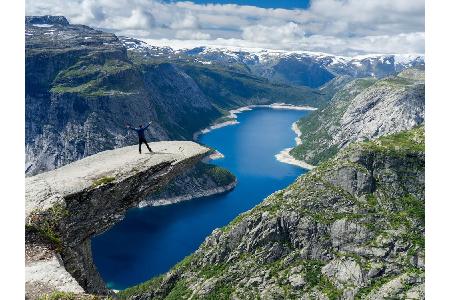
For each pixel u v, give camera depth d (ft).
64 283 125.90
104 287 213.46
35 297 118.32
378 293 561.84
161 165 203.72
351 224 641.40
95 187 181.27
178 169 211.41
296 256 631.97
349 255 615.98
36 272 130.52
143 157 211.82
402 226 636.48
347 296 569.64
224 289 609.83
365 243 624.59
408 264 591.78
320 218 652.89
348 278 589.73
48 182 182.09
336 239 636.07
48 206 162.81
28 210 159.02
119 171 194.18
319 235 639.76
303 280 597.11
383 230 636.48
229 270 631.97
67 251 169.68
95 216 184.44
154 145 234.79
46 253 143.95
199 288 618.85
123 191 190.49
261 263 629.10
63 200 168.55
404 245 610.65
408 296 546.26
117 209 192.54
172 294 636.89
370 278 587.27
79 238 180.65
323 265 618.85
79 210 178.40
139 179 196.24
